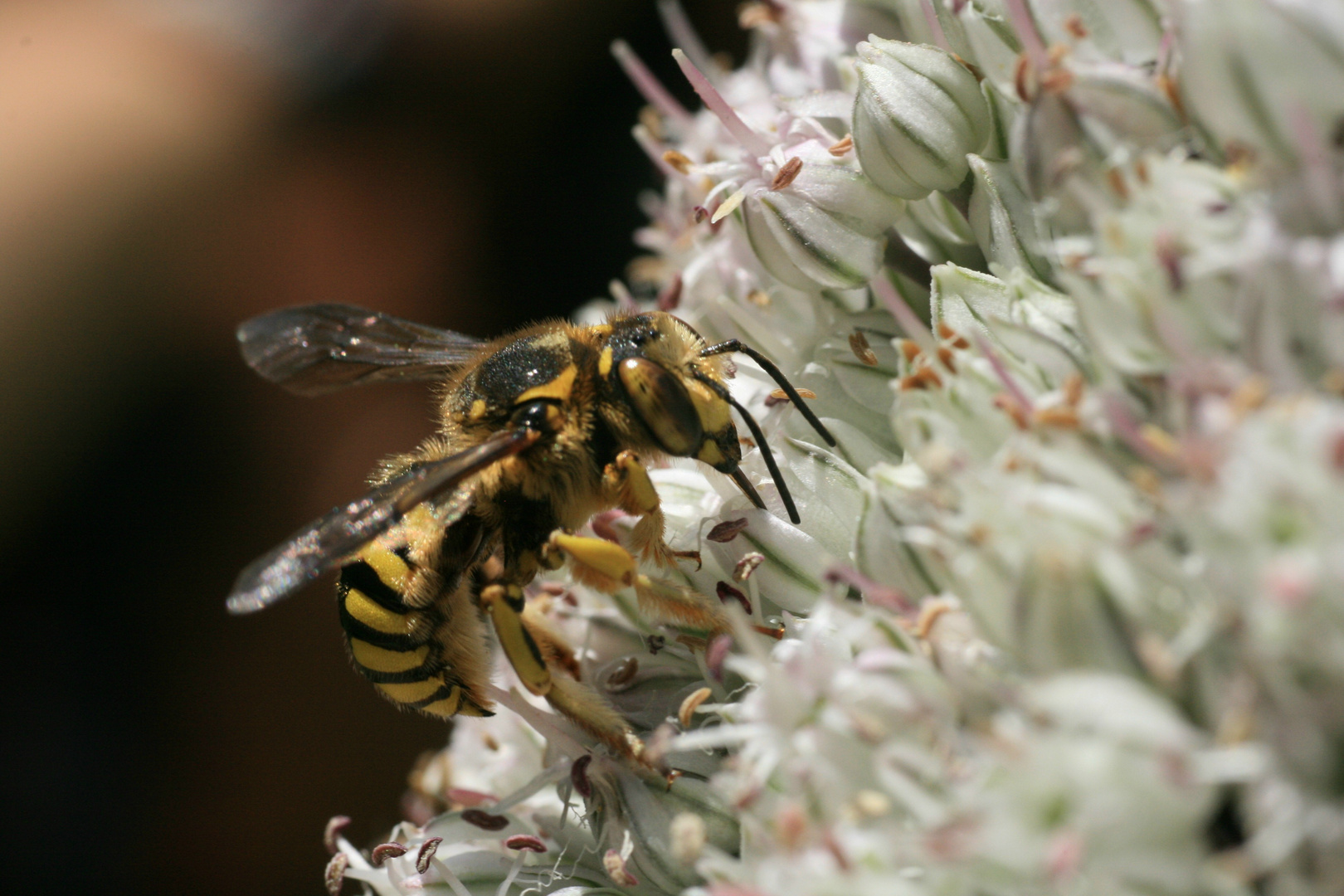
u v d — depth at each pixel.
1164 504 0.11
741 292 0.13
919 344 0.12
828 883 0.11
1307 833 0.11
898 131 0.12
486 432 0.13
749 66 0.15
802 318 0.13
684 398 0.12
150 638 0.19
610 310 0.14
